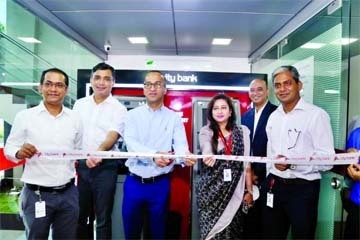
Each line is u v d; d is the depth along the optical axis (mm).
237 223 2494
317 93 3098
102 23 4688
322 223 2691
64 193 2281
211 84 3465
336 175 2434
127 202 2574
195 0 3758
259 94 3018
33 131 2221
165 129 2598
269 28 4688
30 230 2205
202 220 2475
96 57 6254
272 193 2387
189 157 2375
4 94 4254
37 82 4594
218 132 2514
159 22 4582
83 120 2713
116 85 3369
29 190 2211
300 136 2301
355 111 2492
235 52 6289
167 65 6723
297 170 2262
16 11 4016
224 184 2418
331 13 2869
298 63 3773
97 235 2746
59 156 2248
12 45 4234
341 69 2562
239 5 3852
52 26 4480
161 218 2568
